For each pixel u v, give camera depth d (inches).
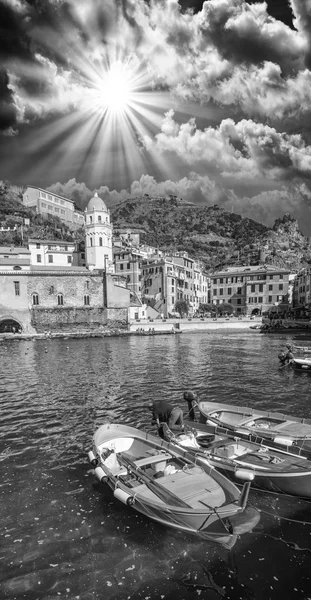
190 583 289.9
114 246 4343.0
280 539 343.0
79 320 2992.1
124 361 1476.4
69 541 338.3
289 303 4247.0
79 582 290.7
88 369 1286.9
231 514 307.3
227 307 4281.5
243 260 6584.6
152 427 649.0
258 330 3105.3
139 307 3223.4
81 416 724.0
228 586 287.6
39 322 2881.4
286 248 7377.0
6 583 289.6
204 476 385.1
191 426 551.2
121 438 490.9
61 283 2984.7
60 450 551.2
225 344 2158.0
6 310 2802.7
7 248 3447.3
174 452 438.3
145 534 348.2
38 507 393.4
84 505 396.5
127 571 301.7
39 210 5777.6
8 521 368.8
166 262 3676.2
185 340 2434.8
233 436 506.9
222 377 1126.4
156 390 949.2
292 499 401.7
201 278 4640.8
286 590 284.4
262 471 401.1
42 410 768.9
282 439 485.1
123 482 386.3
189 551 326.0
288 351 1333.7
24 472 476.7
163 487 364.5
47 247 3676.2
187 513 312.3
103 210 3622.0
